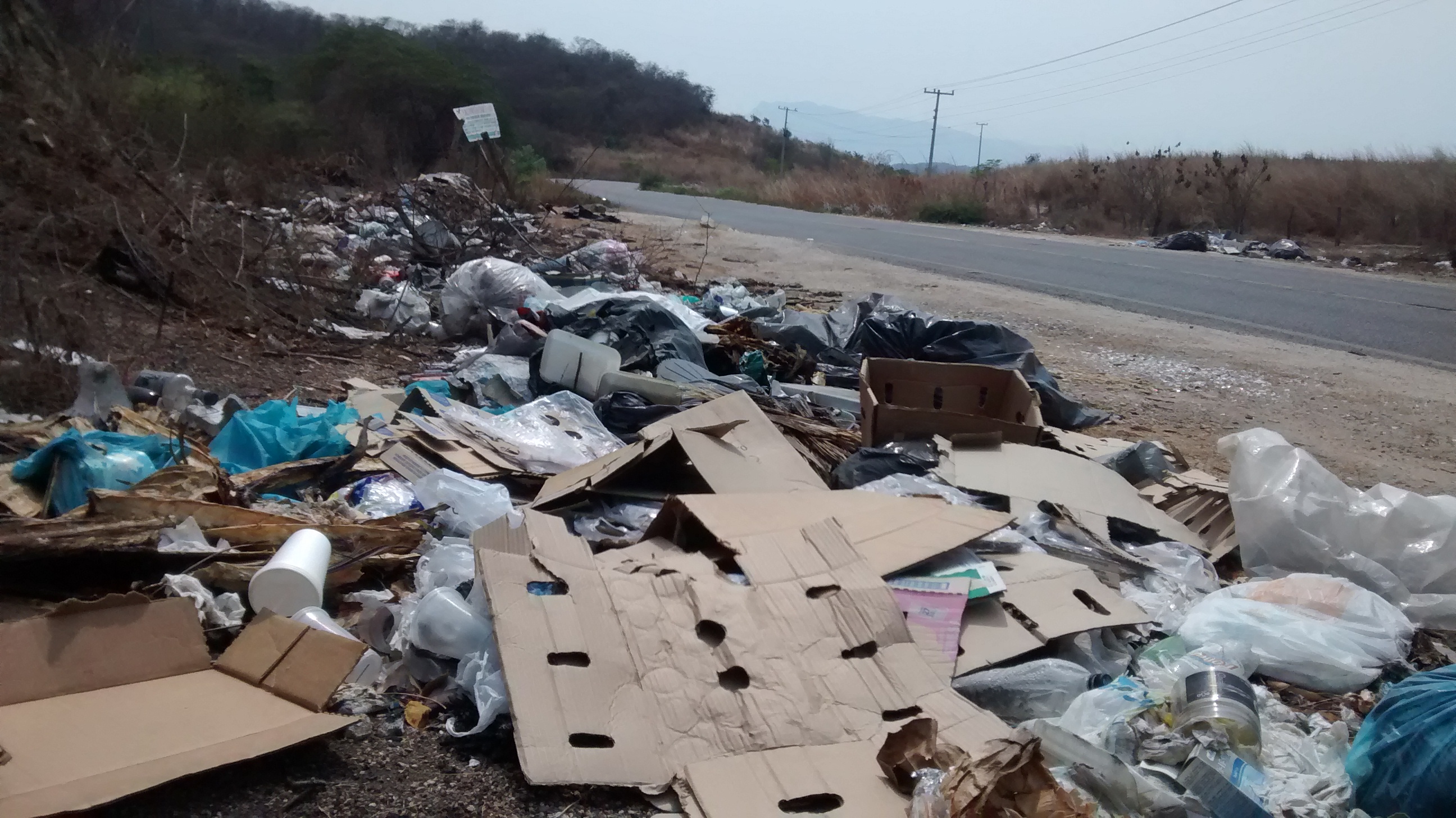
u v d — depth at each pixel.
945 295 11.40
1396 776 2.52
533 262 9.91
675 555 3.29
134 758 2.29
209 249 7.06
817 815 2.36
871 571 3.16
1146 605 3.62
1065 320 9.99
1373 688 3.19
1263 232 21.98
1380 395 7.34
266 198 10.96
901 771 2.46
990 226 26.84
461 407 4.95
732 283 10.86
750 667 2.76
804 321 7.37
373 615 3.16
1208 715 2.75
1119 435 6.12
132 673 2.62
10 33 7.32
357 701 2.79
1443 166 20.33
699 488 4.18
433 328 7.61
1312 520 3.89
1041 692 2.97
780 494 3.75
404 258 9.80
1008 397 5.40
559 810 2.42
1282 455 4.09
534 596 2.84
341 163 15.88
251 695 2.63
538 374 5.74
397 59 24.23
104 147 7.14
